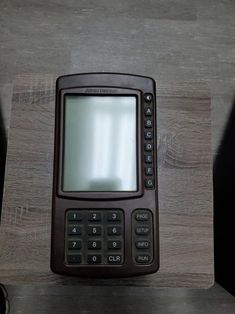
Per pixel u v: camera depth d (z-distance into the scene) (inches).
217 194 21.0
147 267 12.3
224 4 26.5
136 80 13.2
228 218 19.1
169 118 14.0
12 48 25.2
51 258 12.2
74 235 12.3
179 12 26.3
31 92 14.1
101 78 13.2
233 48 25.9
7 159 13.6
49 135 13.8
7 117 23.8
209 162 13.8
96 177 12.9
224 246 19.7
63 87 13.0
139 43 25.6
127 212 12.5
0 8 25.7
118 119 13.2
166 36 25.8
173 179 13.6
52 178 13.4
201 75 25.3
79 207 12.5
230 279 18.9
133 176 12.9
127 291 22.3
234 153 19.8
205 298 22.5
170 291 22.5
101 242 12.3
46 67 25.0
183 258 13.1
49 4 26.0
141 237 12.4
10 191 13.4
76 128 13.1
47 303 22.0
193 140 13.9
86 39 25.5
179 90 14.2
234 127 21.5
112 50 25.4
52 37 25.5
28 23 25.6
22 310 21.9
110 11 26.0
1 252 13.0
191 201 13.5
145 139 12.9
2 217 13.2
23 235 13.1
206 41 25.9
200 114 14.1
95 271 12.2
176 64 25.4
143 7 26.2
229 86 25.3
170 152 13.8
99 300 22.2
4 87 24.6
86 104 13.3
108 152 13.1
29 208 13.3
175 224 13.3
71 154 13.0
